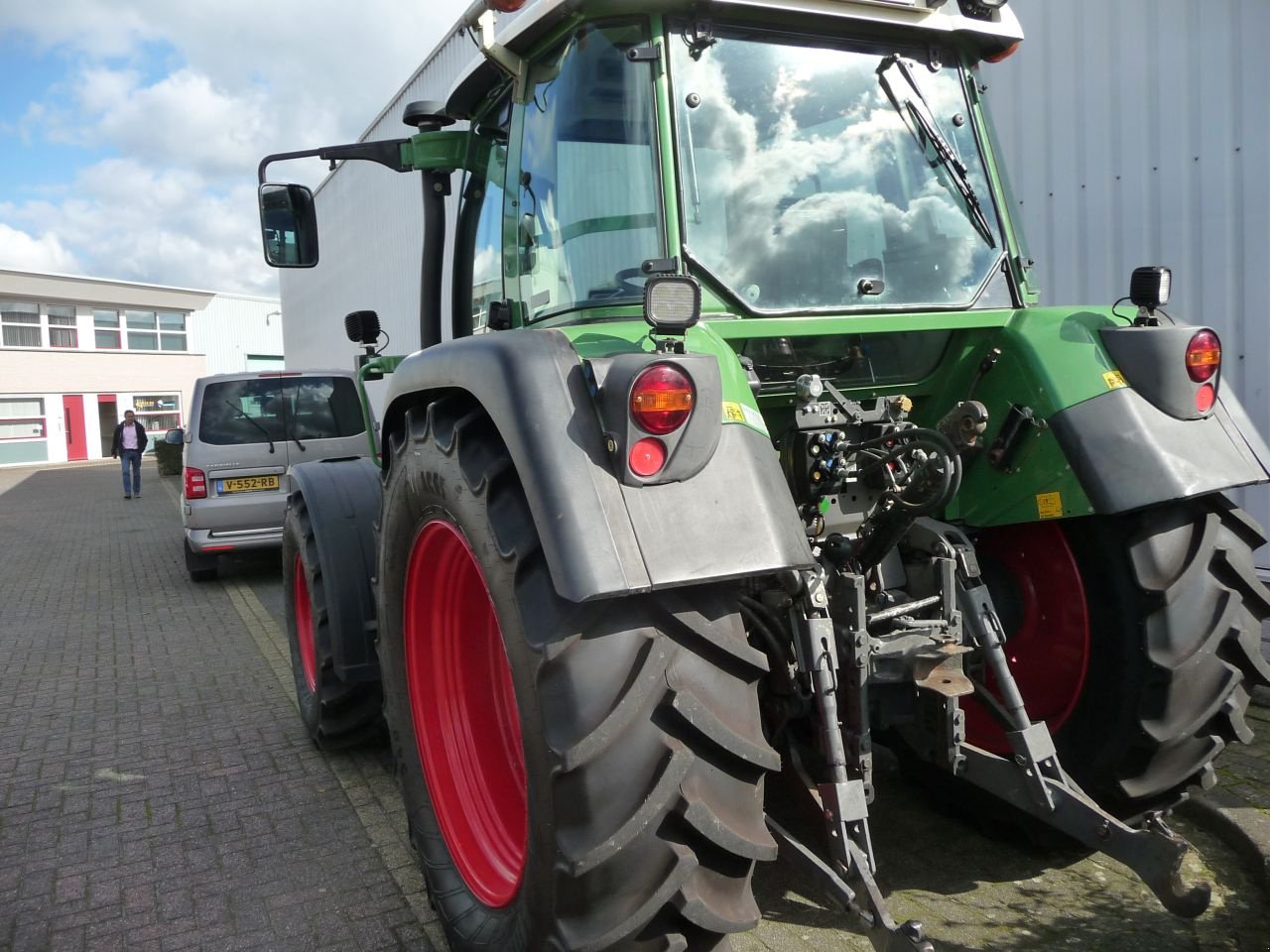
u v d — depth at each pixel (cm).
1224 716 240
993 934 240
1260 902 248
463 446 205
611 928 171
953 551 237
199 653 593
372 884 296
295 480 404
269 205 331
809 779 221
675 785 171
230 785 375
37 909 287
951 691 217
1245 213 454
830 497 252
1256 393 458
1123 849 208
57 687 524
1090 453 237
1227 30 454
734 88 240
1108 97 503
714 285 232
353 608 363
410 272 977
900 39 264
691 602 182
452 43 839
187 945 266
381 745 411
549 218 251
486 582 193
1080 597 254
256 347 3803
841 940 243
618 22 233
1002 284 271
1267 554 466
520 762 249
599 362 185
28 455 3069
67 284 3123
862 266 252
